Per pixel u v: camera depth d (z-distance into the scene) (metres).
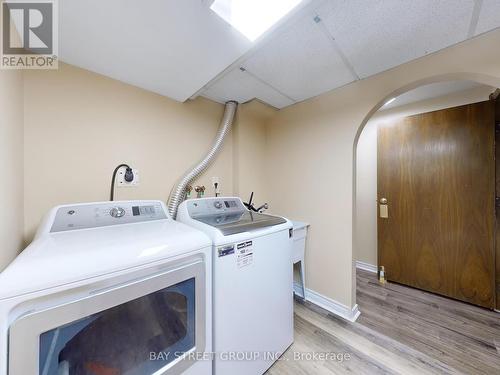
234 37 1.10
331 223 1.94
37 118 1.20
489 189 1.93
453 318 1.80
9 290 0.54
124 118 1.54
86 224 1.08
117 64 1.32
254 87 1.85
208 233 1.11
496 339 1.55
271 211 2.50
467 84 2.04
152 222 1.27
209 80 1.52
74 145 1.32
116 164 1.50
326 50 1.36
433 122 2.20
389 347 1.48
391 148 2.46
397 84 1.53
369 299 2.11
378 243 2.56
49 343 0.62
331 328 1.68
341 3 1.01
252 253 1.20
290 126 2.29
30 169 1.17
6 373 0.54
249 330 1.19
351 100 1.79
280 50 1.36
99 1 0.85
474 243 1.99
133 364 0.80
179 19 0.97
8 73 0.88
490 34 1.18
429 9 1.04
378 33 1.21
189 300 0.95
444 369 1.30
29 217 1.17
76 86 1.33
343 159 1.85
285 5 0.95
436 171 2.19
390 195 2.47
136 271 0.76
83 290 0.67
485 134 1.94
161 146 1.74
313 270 2.07
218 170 2.18
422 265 2.27
